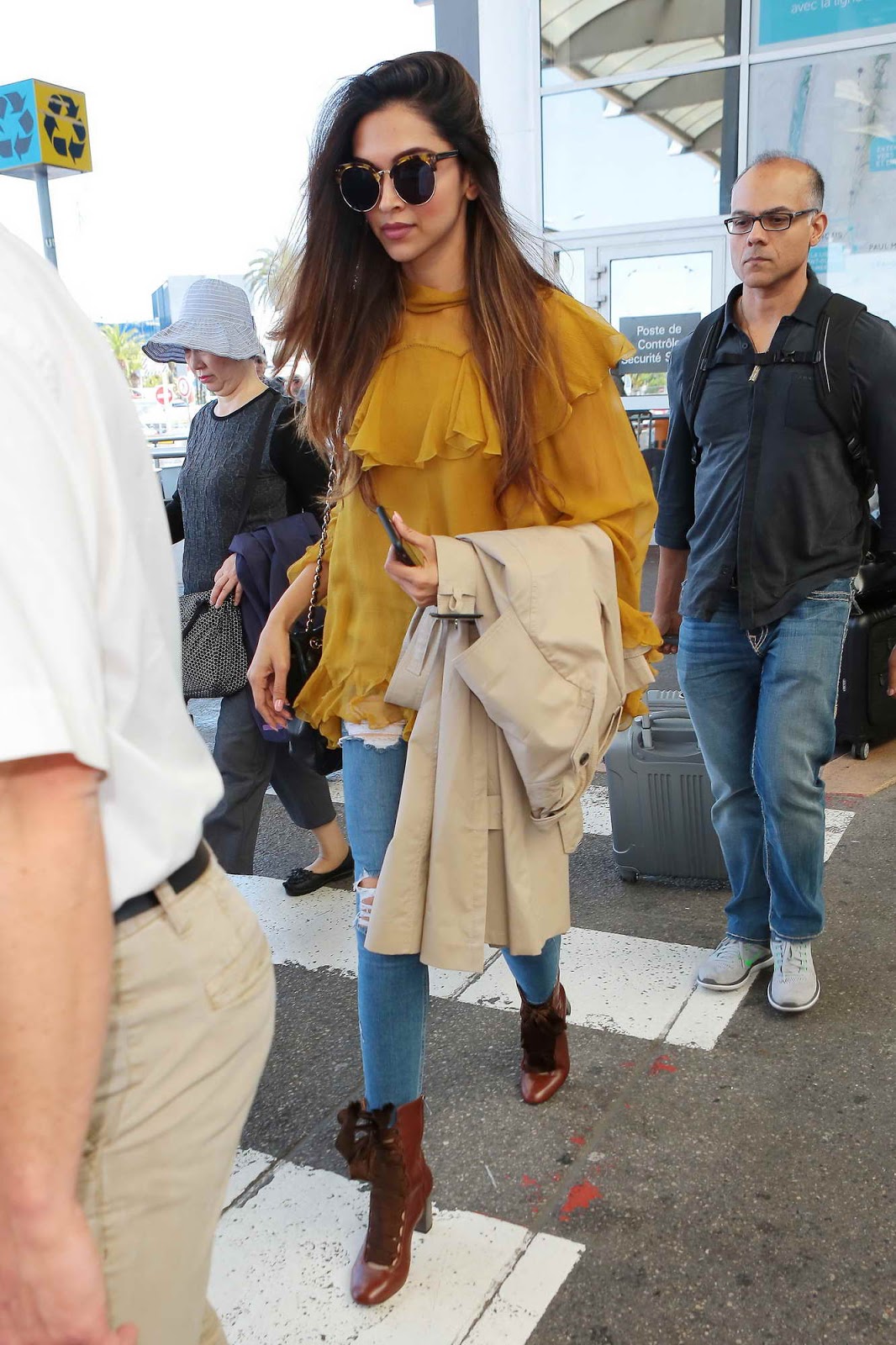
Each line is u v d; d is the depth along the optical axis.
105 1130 0.97
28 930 0.78
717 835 3.41
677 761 3.62
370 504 2.03
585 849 4.20
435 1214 2.22
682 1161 2.35
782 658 2.76
